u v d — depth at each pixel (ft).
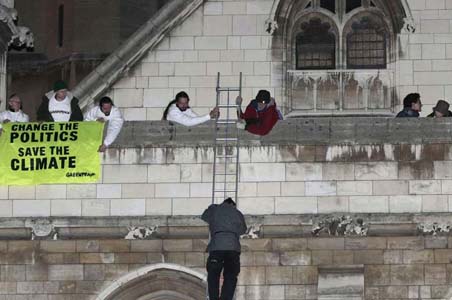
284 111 182.60
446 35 183.32
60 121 155.43
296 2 184.75
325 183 152.35
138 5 208.23
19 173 153.89
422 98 182.91
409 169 152.15
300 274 150.71
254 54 182.91
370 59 185.37
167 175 153.28
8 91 207.21
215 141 153.28
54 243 152.66
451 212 151.02
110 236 152.46
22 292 152.35
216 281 139.74
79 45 206.08
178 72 182.50
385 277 150.51
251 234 151.12
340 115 183.93
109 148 153.89
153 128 153.99
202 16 183.11
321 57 185.57
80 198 153.38
